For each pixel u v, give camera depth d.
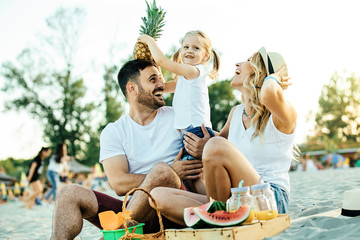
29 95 44.94
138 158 4.09
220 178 3.08
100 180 29.28
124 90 4.25
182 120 4.14
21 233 7.03
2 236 6.71
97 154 46.44
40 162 15.30
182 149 3.99
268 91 3.16
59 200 3.50
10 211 14.84
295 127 3.47
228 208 2.82
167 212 3.31
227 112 48.94
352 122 68.81
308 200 6.24
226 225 2.70
